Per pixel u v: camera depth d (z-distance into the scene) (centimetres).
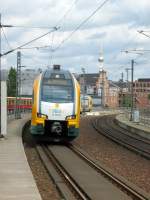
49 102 3023
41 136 3120
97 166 2200
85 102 10612
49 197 1487
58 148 3012
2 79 3259
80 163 2345
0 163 2089
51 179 1855
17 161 2158
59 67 3244
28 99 8844
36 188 1514
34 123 3030
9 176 1745
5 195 1393
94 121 7006
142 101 15688
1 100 3272
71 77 3133
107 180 1839
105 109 13488
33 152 2827
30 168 2014
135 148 3161
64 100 3045
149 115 5588
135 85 16975
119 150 3092
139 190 1614
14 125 4850
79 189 1625
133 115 6569
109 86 18050
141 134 4703
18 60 6419
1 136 3284
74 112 3039
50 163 2311
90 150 3039
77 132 3069
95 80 18262
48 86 3064
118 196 1505
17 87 6400
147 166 2375
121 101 13738
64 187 1639
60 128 3022
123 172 2144
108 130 5100
